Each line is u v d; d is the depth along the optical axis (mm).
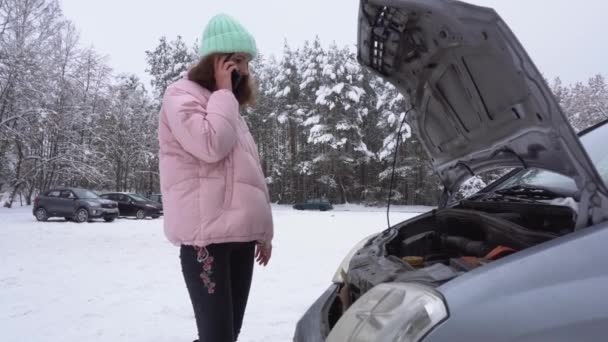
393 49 1924
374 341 1244
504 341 1134
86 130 35562
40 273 6859
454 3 1384
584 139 2283
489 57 1467
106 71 36625
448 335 1137
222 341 1840
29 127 27078
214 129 1770
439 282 1308
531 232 1548
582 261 1242
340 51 45938
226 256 1902
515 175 2643
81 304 5000
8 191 34406
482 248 1764
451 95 1898
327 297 2027
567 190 2053
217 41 1965
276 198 50969
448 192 2633
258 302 4957
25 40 26391
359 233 12906
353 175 48531
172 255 8797
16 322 4352
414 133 2490
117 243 10828
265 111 50906
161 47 49250
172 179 1870
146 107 48562
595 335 1156
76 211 18672
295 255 8367
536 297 1186
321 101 43781
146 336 3926
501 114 1649
